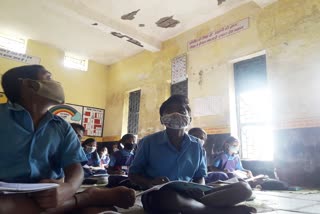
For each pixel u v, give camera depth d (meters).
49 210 1.23
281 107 4.89
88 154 5.76
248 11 5.73
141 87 8.34
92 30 7.61
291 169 4.59
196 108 6.42
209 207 1.59
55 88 1.43
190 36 6.96
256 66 5.60
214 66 6.22
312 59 4.59
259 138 5.35
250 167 5.29
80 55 9.27
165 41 7.70
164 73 7.55
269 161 5.04
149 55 8.23
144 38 7.38
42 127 1.41
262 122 5.34
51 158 1.48
